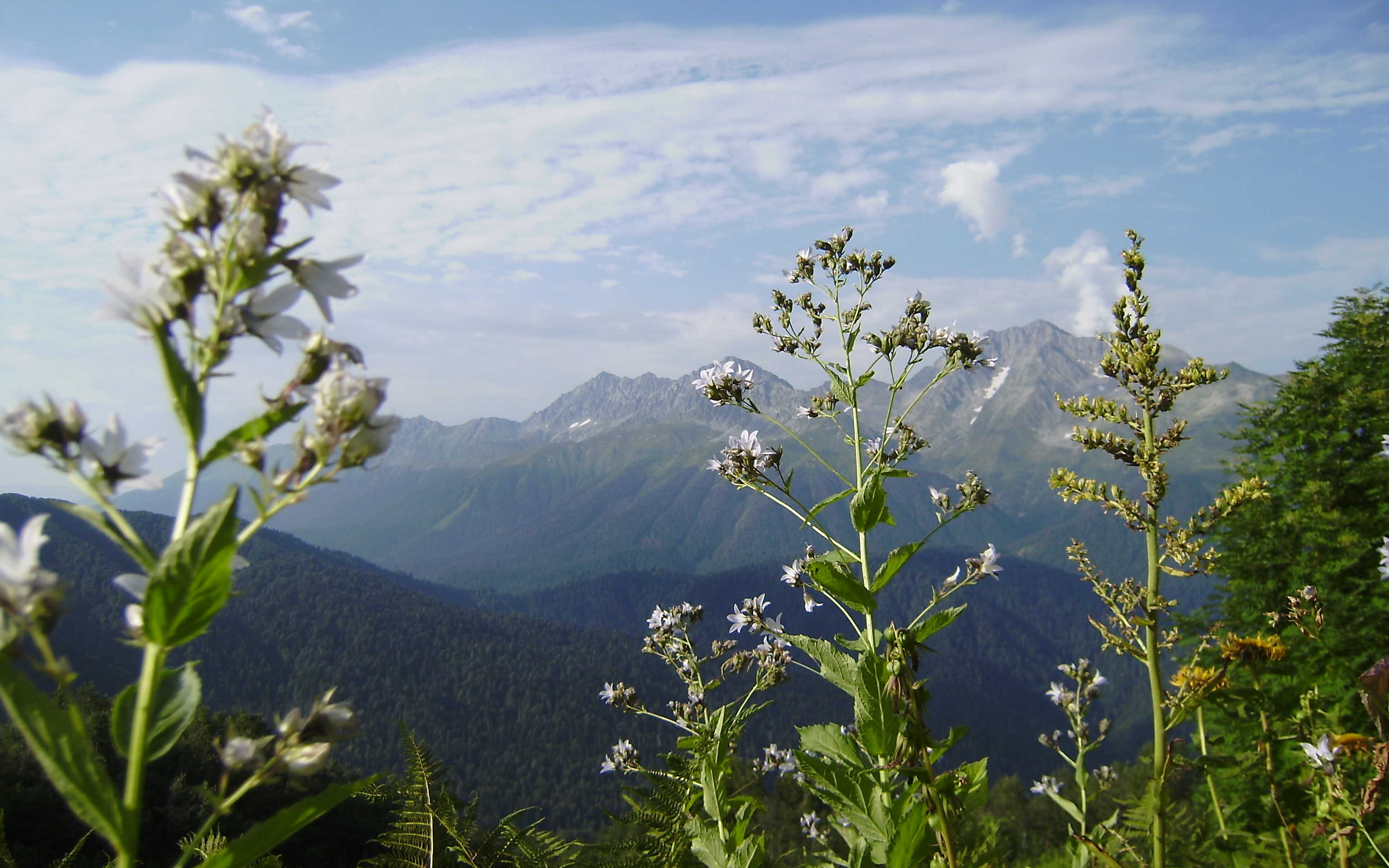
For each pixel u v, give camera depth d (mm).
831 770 4227
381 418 1618
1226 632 5043
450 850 3551
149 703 1522
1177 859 5207
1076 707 6750
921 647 3674
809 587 5883
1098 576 5121
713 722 5691
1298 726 5055
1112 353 5199
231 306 1687
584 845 4594
